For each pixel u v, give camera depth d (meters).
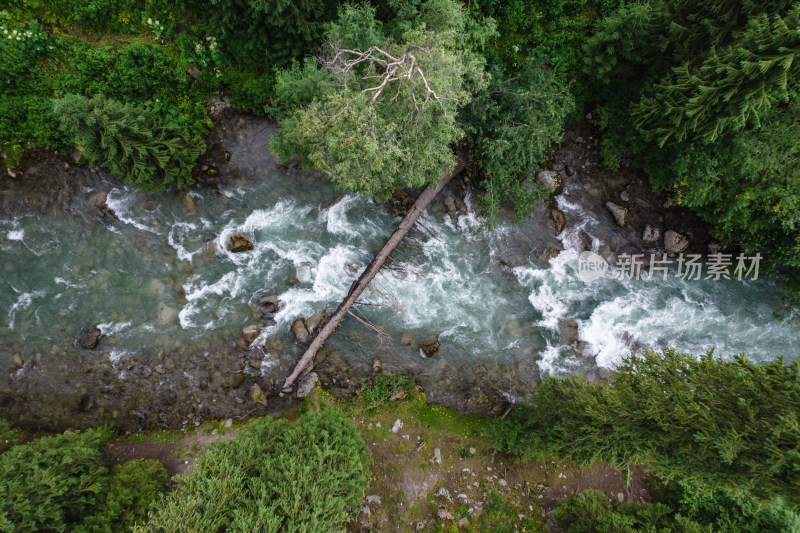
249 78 16.33
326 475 11.73
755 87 10.64
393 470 16.03
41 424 16.03
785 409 9.19
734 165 13.49
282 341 17.31
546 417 13.97
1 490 10.83
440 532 15.19
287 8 13.53
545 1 16.28
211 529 10.06
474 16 15.83
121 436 16.25
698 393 10.65
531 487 16.28
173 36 15.30
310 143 12.05
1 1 14.04
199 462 12.02
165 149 15.06
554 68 16.47
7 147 15.92
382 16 15.17
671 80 13.13
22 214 16.61
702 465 9.67
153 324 16.88
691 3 12.34
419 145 12.12
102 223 17.00
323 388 17.22
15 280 16.53
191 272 17.30
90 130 13.06
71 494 12.10
